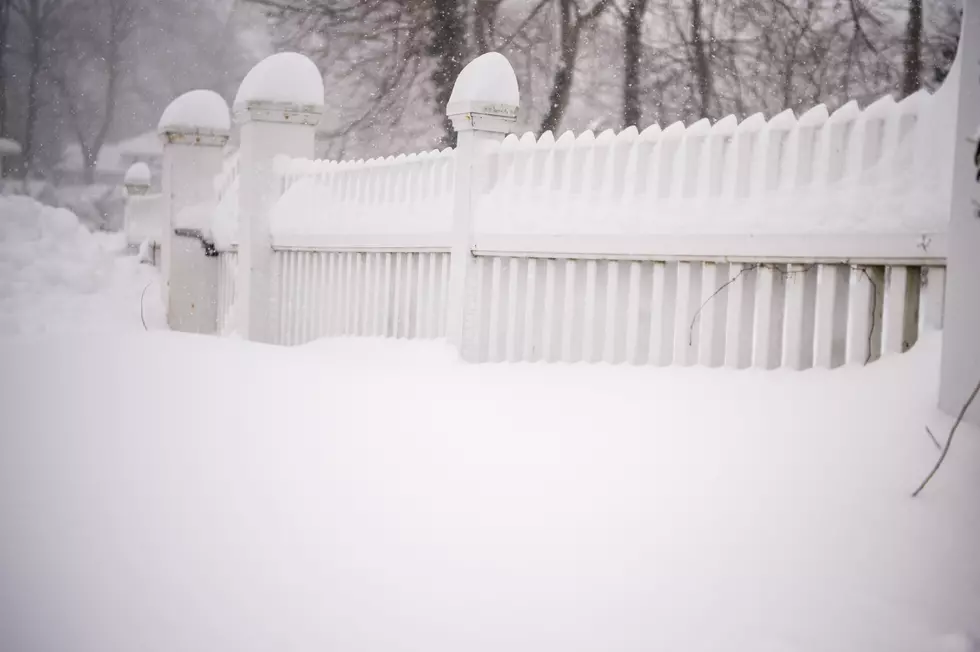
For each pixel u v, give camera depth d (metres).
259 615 2.12
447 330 6.18
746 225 4.38
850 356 4.08
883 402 3.44
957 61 3.90
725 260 4.47
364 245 7.31
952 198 3.28
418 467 3.20
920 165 3.94
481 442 3.47
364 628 2.05
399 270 6.95
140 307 10.81
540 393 4.37
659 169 4.94
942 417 3.24
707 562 2.41
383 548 2.51
